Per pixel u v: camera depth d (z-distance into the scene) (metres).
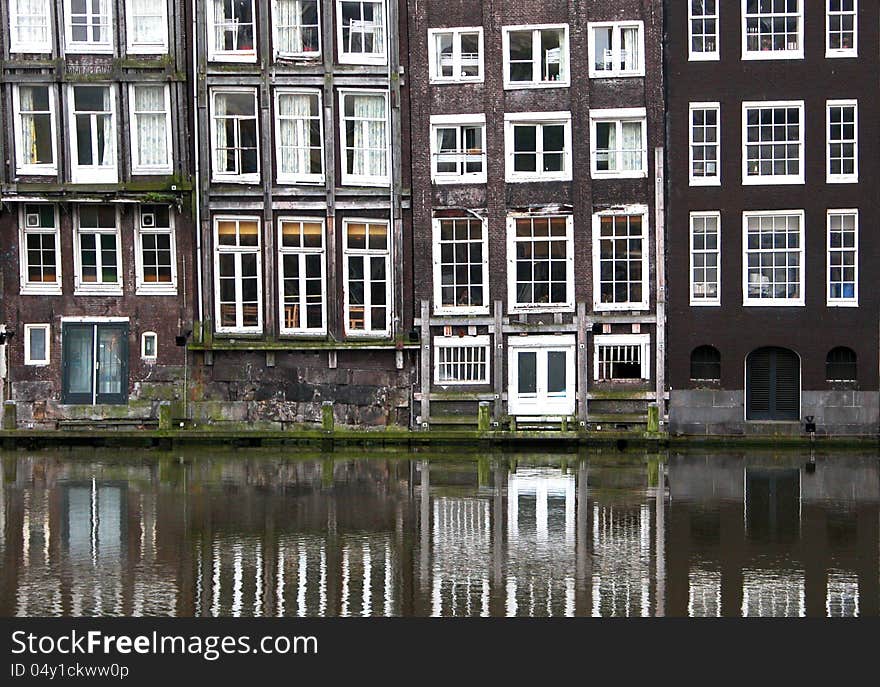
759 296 35.59
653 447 34.25
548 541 19.73
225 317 36.12
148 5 35.75
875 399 35.12
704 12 35.47
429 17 36.00
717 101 35.41
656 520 21.78
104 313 36.38
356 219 36.12
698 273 35.72
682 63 35.47
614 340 35.78
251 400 36.12
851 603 15.88
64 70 35.59
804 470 29.50
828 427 35.25
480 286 36.22
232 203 35.91
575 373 35.88
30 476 27.56
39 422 36.25
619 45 35.69
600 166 35.97
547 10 35.78
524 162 36.09
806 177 35.28
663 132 35.53
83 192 35.66
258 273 36.09
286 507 23.00
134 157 35.94
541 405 35.97
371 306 36.34
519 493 25.06
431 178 36.09
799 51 35.25
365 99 36.09
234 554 18.62
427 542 19.61
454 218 36.19
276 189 35.91
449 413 36.09
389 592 16.34
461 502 23.77
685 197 35.56
